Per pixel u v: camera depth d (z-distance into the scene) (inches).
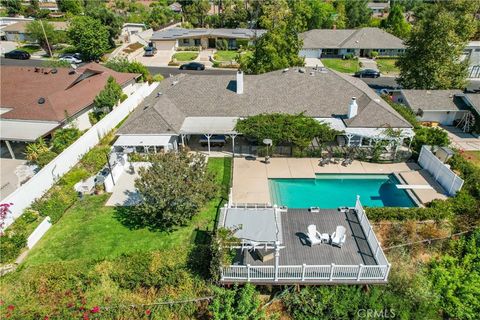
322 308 839.7
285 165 1472.7
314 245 956.0
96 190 1295.5
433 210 1120.2
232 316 791.1
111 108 1875.0
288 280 860.0
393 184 1360.7
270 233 882.8
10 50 3437.5
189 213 1082.7
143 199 1068.5
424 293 890.7
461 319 887.1
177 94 1724.9
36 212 1149.7
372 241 940.0
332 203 1250.6
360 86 1827.0
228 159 1519.4
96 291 872.9
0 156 1542.8
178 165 1084.5
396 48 3280.0
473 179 1261.1
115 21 3585.1
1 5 5280.5
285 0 3895.2
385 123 1508.4
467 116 1829.5
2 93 1790.1
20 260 986.7
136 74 2294.5
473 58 2790.4
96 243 1048.2
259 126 1446.9
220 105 1656.0
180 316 842.8
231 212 968.3
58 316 809.5
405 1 5452.8
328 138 1448.1
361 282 856.3
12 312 808.9
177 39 3666.3
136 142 1446.9
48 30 3316.9
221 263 821.9
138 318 837.2
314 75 1761.8
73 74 1975.9
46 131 1521.9
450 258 1009.5
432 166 1378.0
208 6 4707.2
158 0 6471.5
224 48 3656.5
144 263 896.9
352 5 4557.1
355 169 1438.2
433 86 2100.1
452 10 2269.9
